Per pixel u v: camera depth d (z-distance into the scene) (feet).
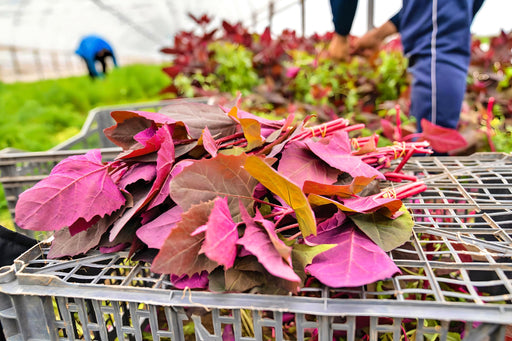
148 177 1.26
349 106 4.62
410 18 2.84
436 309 0.91
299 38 7.09
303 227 1.07
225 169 1.10
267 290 1.02
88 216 1.18
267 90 4.58
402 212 1.24
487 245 1.15
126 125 1.43
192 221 1.00
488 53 4.08
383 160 1.77
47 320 1.10
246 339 1.01
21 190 2.34
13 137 5.45
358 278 0.99
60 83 11.50
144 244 1.24
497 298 0.93
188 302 0.99
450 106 2.64
